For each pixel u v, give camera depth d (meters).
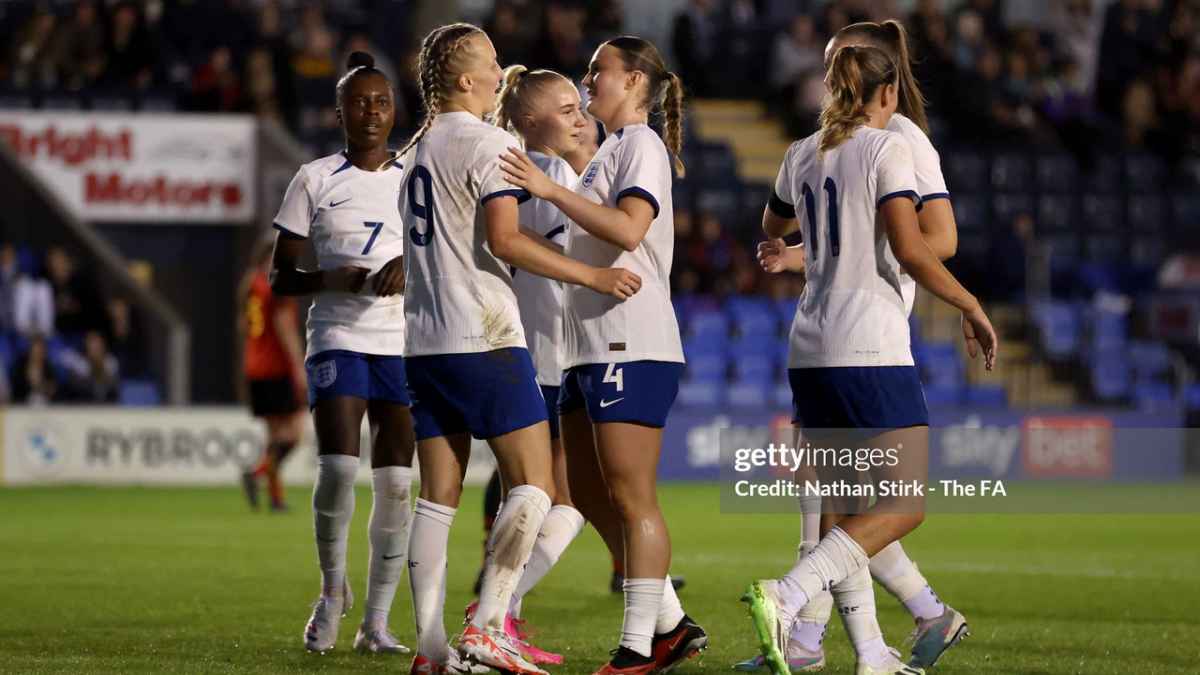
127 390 66.38
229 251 72.69
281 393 48.41
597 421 18.83
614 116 19.23
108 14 78.25
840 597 19.12
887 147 18.42
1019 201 82.56
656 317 18.83
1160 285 79.12
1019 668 20.67
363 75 22.55
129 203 70.38
